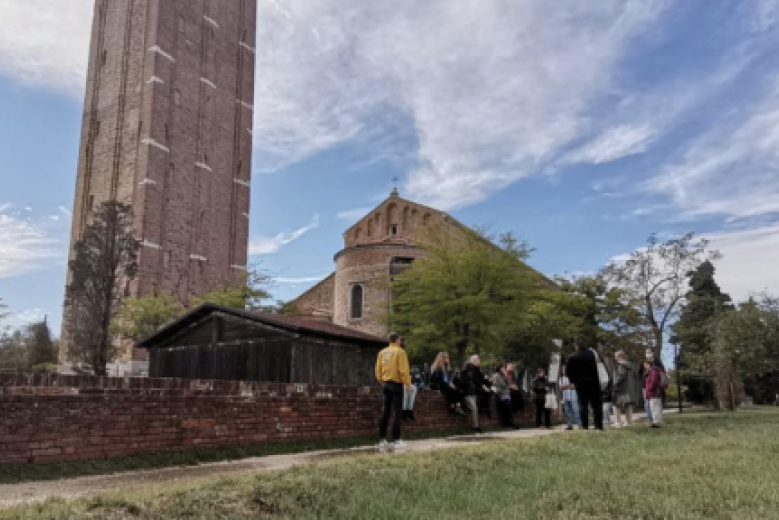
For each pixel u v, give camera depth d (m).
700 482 6.60
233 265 52.78
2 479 7.49
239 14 57.09
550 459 8.85
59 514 5.01
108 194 46.88
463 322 23.31
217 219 51.78
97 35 51.91
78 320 30.77
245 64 57.09
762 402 48.31
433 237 25.38
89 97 50.53
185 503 5.50
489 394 17.16
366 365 18.50
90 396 8.73
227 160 53.72
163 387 9.65
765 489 6.14
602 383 18.31
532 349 27.02
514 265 23.98
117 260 31.56
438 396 15.44
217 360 17.59
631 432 13.52
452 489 6.41
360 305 36.88
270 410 11.27
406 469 7.50
